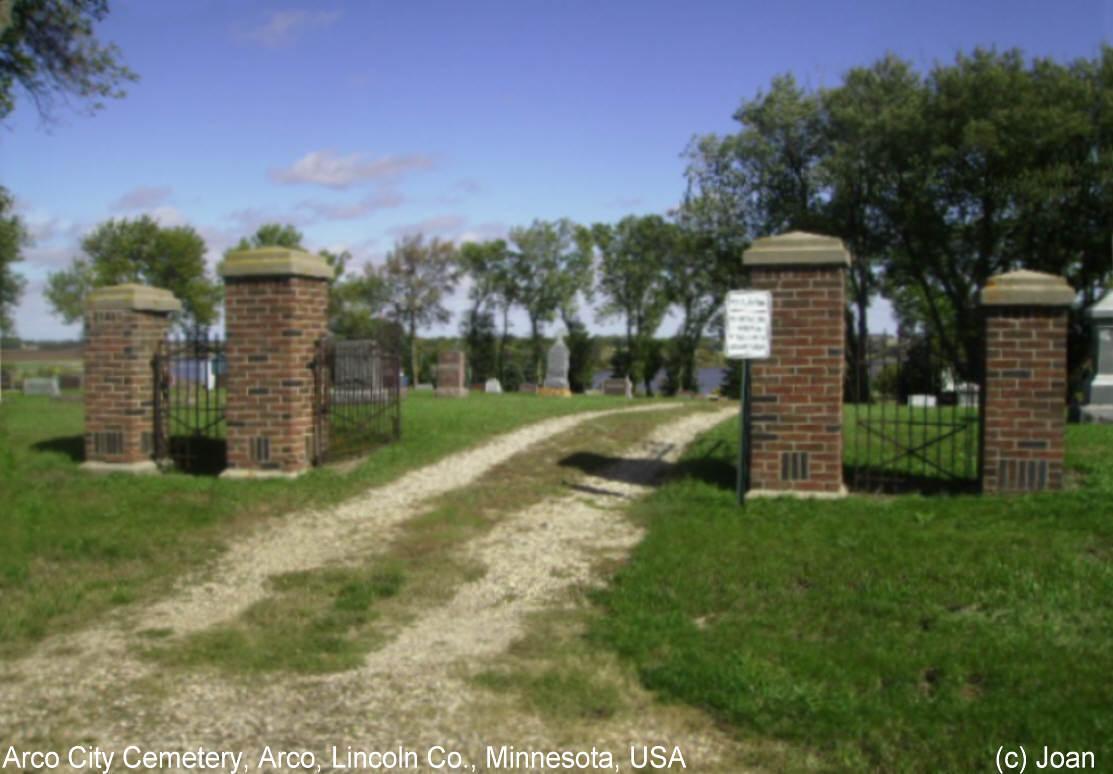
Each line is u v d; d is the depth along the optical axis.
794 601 6.23
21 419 17.47
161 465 11.44
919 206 29.38
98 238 44.28
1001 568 6.49
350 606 6.56
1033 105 27.45
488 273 58.06
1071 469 9.62
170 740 4.48
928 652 5.22
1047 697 4.62
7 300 47.81
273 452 10.60
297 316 10.61
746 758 4.26
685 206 36.00
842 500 8.87
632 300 55.72
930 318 37.97
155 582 7.22
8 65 19.78
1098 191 26.48
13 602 6.64
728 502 9.11
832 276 9.10
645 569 7.03
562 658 5.47
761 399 9.28
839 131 31.14
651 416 17.81
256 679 5.26
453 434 13.84
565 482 10.98
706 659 5.25
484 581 7.18
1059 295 8.64
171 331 14.77
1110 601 5.87
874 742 4.31
